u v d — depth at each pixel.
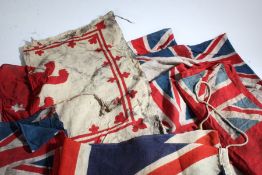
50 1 1.08
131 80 0.92
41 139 0.80
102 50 0.99
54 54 0.96
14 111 0.87
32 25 1.05
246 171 0.80
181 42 1.15
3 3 1.05
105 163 0.75
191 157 0.75
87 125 0.84
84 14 1.10
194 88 0.92
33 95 0.89
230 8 1.22
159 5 1.17
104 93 0.89
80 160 0.75
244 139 0.85
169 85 0.92
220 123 0.88
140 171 0.73
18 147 0.81
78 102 0.86
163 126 0.85
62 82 0.89
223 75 0.97
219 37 1.12
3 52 1.01
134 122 0.85
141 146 0.76
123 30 1.12
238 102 0.92
